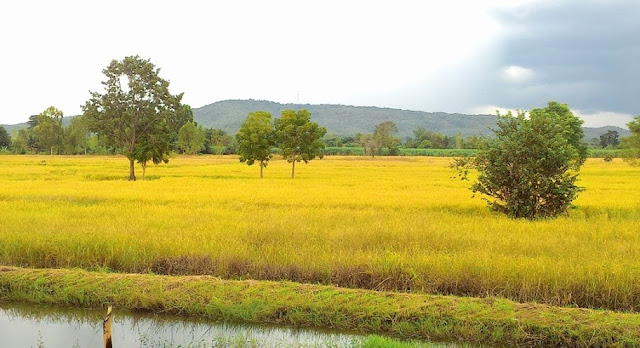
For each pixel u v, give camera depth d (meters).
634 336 8.69
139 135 48.31
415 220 17.97
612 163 95.69
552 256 12.61
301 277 11.77
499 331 9.12
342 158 124.62
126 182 39.69
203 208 21.91
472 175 55.03
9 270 11.91
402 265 11.45
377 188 34.81
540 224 17.39
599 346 8.79
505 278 10.80
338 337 9.40
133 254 12.73
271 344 9.02
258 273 11.94
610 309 10.13
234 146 148.75
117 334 9.65
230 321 10.12
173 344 9.16
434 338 9.33
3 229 15.20
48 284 11.31
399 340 9.13
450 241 14.00
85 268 12.73
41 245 13.15
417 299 10.06
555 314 9.34
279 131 51.59
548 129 20.73
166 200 25.69
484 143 21.73
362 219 18.56
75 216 18.66
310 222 17.56
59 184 36.50
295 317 9.90
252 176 55.06
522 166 20.47
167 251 12.84
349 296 10.20
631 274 10.48
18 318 10.46
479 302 9.97
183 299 10.47
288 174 59.44
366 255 12.34
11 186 34.19
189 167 75.88
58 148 131.25
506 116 21.62
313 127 52.38
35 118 173.50
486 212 22.19
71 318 10.42
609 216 21.91
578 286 10.40
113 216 18.91
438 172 63.53
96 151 136.00
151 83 48.12
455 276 10.98
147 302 10.55
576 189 20.61
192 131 128.25
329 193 29.95
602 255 12.47
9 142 147.25
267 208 22.67
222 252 12.52
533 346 8.99
